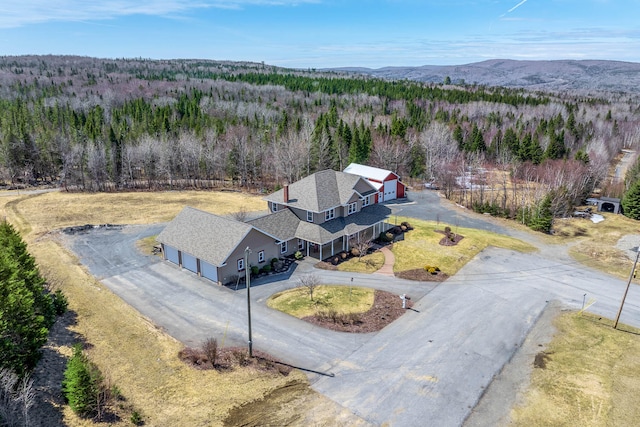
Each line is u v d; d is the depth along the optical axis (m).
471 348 28.31
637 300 35.47
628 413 22.64
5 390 18.77
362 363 26.42
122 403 22.02
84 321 29.84
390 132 92.44
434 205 63.62
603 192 73.69
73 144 79.56
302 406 22.55
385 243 46.72
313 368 25.83
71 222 51.44
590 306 34.31
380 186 63.75
